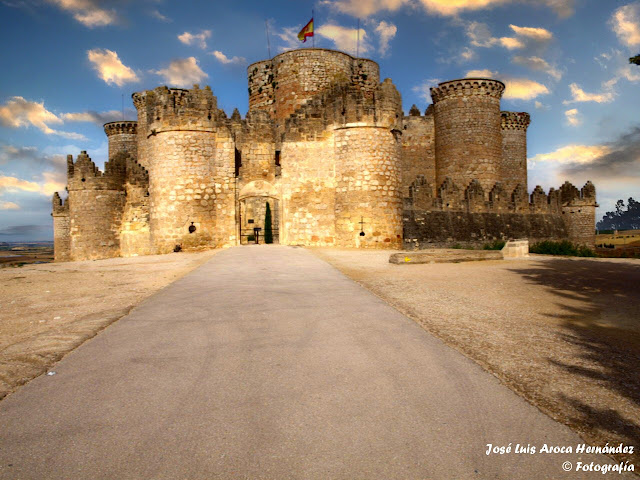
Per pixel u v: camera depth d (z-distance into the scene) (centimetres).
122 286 1407
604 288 1327
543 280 1483
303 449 458
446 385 602
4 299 1222
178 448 457
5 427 497
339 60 4056
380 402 557
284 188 3017
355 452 454
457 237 4072
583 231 5391
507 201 4672
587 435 480
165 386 602
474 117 4938
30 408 541
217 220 2881
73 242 3491
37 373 646
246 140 3006
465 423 506
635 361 687
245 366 673
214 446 461
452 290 1287
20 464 431
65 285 1459
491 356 710
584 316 970
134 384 608
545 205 5078
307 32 4062
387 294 1220
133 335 824
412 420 514
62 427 497
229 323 905
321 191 2998
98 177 3419
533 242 4725
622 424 499
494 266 1914
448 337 810
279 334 830
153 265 2041
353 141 2920
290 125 3012
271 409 539
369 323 902
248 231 4497
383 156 2928
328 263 1927
